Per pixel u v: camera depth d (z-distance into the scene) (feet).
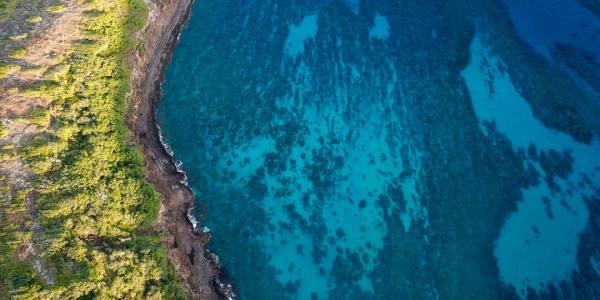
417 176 121.49
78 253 87.76
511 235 113.50
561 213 117.80
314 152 123.44
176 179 113.60
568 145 131.03
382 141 126.93
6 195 90.02
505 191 120.57
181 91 131.54
